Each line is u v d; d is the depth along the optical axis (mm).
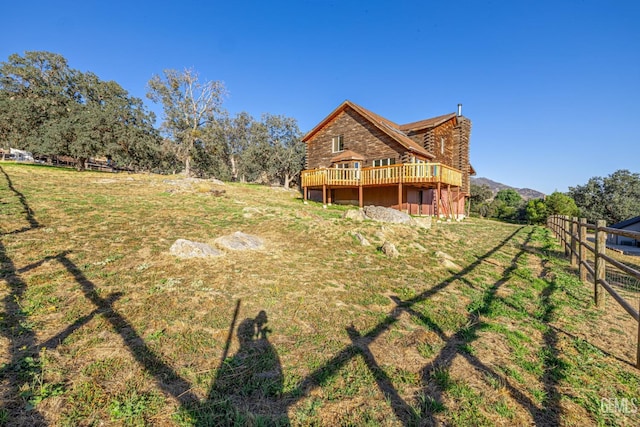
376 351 3449
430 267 6984
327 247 7891
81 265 5320
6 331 3295
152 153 32125
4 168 18422
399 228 10055
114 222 8305
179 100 30562
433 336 3867
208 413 2404
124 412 2352
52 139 25234
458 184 18922
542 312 4801
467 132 24953
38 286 4414
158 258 5980
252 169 38406
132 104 36906
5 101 29188
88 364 2893
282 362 3143
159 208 10664
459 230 13922
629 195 46062
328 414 2480
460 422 2459
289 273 5836
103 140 26438
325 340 3615
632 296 5625
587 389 2969
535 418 2568
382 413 2516
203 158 34812
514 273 6980
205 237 7742
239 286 5004
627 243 26859
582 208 47656
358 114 20812
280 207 13172
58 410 2332
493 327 4168
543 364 3377
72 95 37750
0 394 2432
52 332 3375
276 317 4102
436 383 2936
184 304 4223
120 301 4176
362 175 18297
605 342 3920
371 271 6383
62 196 11117
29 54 33938
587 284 6336
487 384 2965
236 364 3043
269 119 36250
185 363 3016
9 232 6676
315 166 23641
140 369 2867
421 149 19562
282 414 2447
